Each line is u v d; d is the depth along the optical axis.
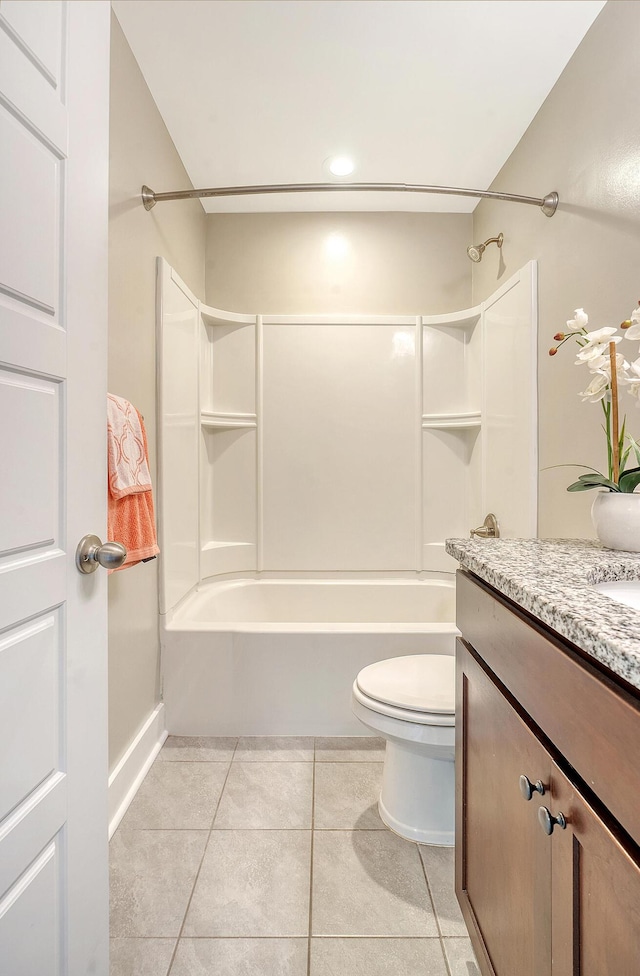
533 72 1.84
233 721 2.08
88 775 0.89
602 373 1.17
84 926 0.87
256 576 2.91
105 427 0.94
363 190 1.98
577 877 0.60
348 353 2.89
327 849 1.46
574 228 1.75
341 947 1.16
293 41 1.70
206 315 2.71
